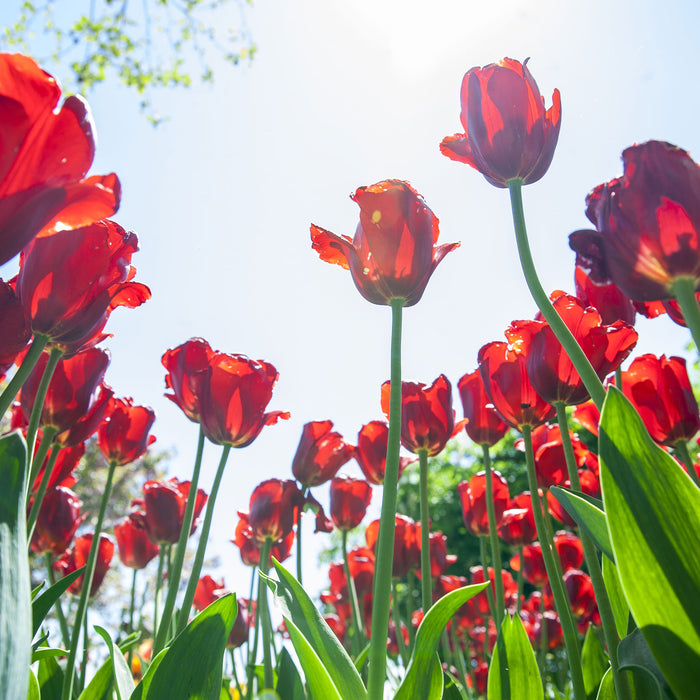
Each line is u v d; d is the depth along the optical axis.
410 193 0.39
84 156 0.24
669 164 0.30
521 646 0.40
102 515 0.52
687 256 0.29
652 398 0.49
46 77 0.23
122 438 0.62
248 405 0.49
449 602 0.31
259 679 0.60
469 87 0.39
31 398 0.44
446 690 0.41
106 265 0.32
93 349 0.46
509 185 0.38
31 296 0.31
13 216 0.23
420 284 0.39
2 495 0.20
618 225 0.30
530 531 0.78
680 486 0.23
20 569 0.20
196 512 0.73
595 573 0.36
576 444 0.66
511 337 0.45
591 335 0.44
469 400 0.60
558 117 0.39
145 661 0.70
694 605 0.22
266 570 0.65
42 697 0.44
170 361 0.60
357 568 0.91
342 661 0.31
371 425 0.72
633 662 0.27
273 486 0.67
